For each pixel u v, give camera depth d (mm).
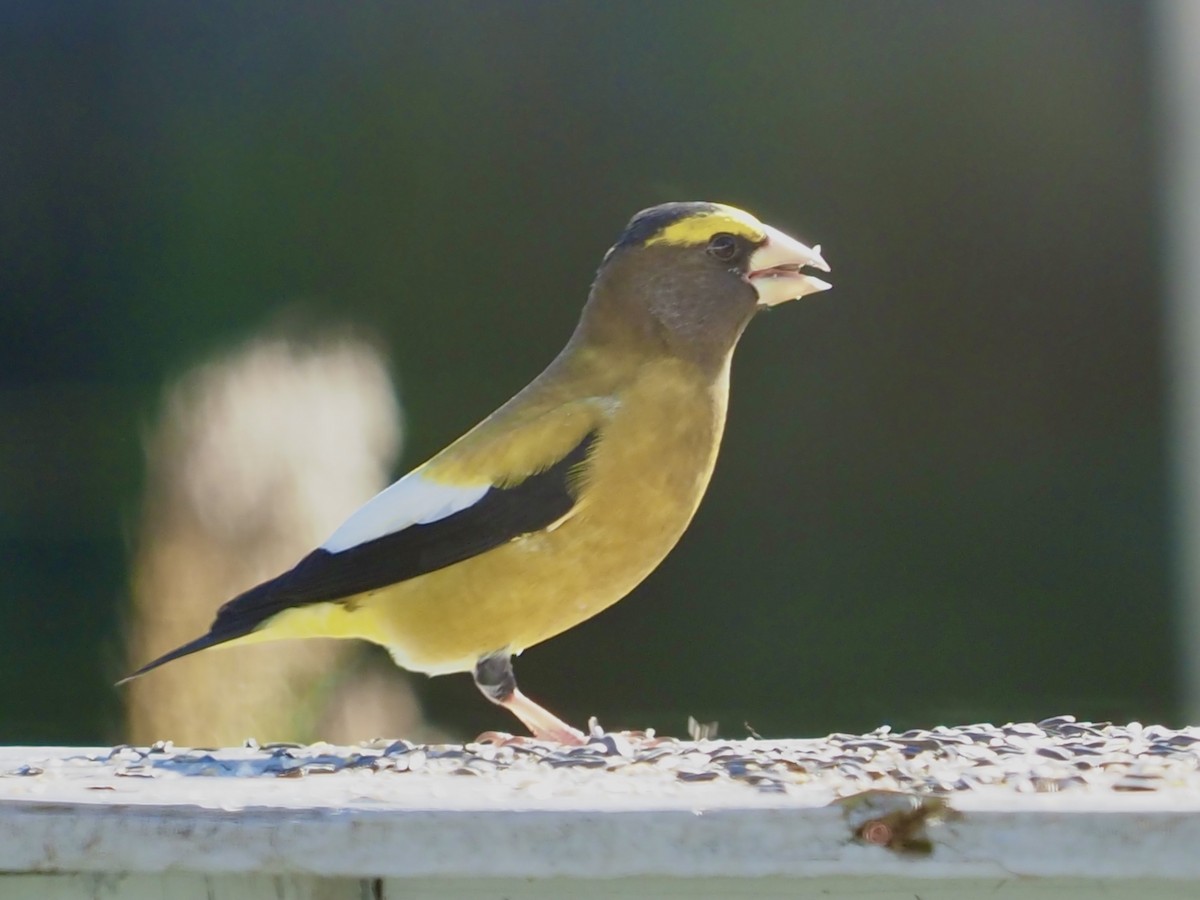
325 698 10156
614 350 7523
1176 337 13312
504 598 7293
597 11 14016
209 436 10289
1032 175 13664
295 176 13992
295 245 13898
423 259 13922
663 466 7316
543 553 7270
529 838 4012
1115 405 13500
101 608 11719
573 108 14031
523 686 13406
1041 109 13617
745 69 13945
